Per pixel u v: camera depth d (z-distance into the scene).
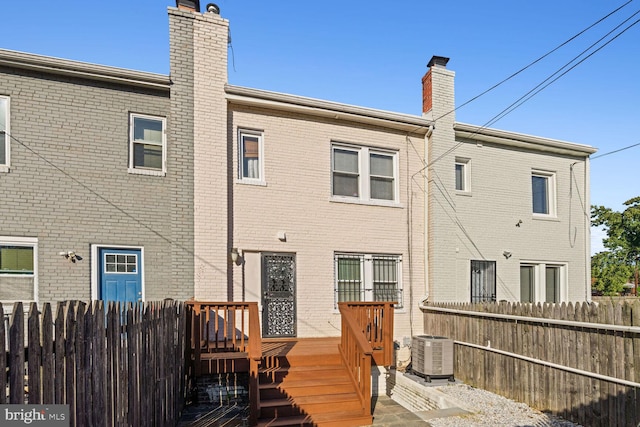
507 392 7.32
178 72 8.62
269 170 9.41
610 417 5.55
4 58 7.43
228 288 8.82
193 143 8.65
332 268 9.77
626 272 25.78
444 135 10.90
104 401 3.39
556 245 12.12
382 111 10.24
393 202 10.59
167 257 8.43
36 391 2.42
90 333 3.15
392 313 8.21
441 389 7.80
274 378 7.00
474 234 11.07
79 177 7.94
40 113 7.78
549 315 6.59
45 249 7.65
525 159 12.02
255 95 9.12
